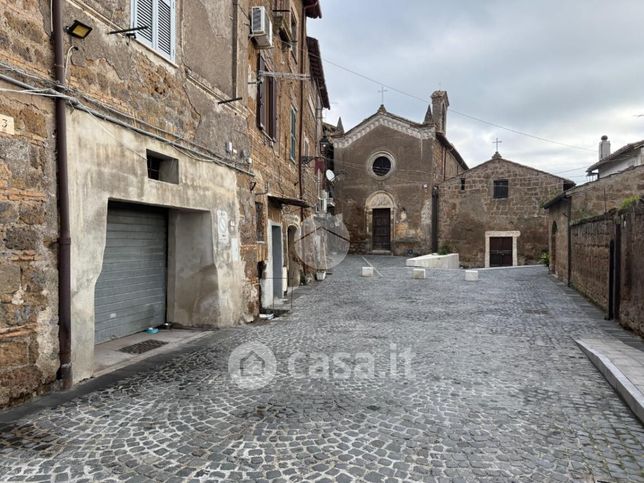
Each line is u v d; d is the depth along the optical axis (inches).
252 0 407.2
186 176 287.0
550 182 1078.4
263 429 155.3
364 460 135.0
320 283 652.7
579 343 283.3
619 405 182.5
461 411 174.4
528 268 986.7
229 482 122.0
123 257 285.3
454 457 137.9
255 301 382.3
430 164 1203.9
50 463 130.6
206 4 315.3
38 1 179.0
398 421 163.9
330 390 196.7
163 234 325.7
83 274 201.0
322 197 930.1
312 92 813.9
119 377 209.0
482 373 225.5
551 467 133.1
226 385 201.2
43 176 180.7
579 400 188.1
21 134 172.1
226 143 343.0
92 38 207.2
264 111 442.6
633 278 323.6
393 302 477.7
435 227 1202.0
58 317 187.8
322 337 304.0
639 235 310.7
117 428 154.3
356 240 1270.9
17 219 170.7
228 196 343.0
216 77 330.3
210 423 159.6
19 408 168.6
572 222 617.9
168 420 161.6
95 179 208.1
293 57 607.2
